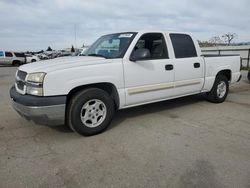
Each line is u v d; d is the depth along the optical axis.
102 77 4.04
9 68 24.88
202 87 5.80
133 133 4.22
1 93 8.41
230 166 3.07
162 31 5.04
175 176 2.85
